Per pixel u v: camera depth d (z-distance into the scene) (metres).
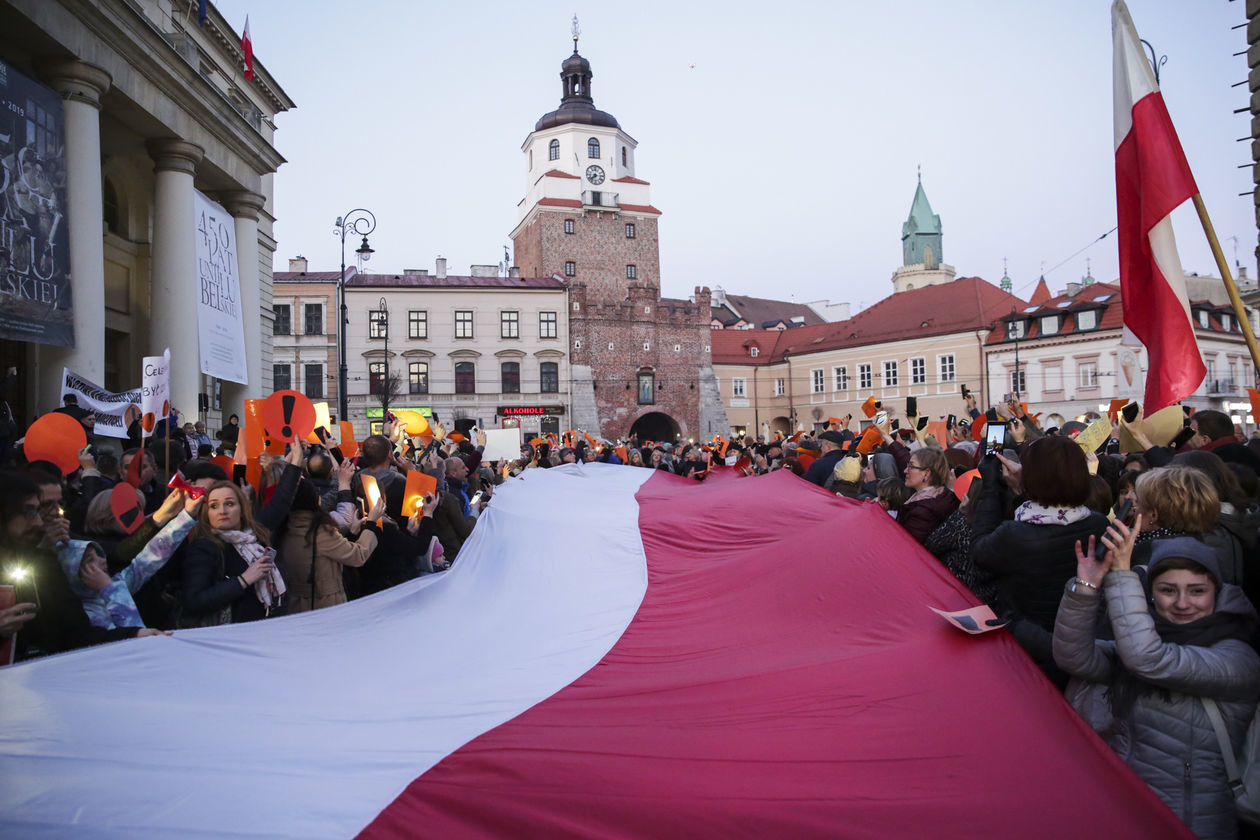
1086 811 2.62
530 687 3.75
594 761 2.91
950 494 5.42
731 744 3.03
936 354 59.12
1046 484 3.71
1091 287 53.66
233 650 4.01
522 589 5.68
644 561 6.06
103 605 4.11
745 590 4.91
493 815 2.66
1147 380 4.84
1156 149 4.79
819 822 2.60
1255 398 10.19
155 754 2.96
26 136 13.30
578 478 11.00
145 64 16.94
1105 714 3.20
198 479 5.57
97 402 10.45
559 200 65.75
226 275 20.73
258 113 23.98
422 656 4.28
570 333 56.97
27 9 13.38
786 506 7.34
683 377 61.12
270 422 5.46
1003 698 3.22
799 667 3.67
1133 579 3.03
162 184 18.81
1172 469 3.59
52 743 2.98
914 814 2.62
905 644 3.79
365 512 6.44
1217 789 2.88
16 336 12.98
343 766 2.93
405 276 56.81
